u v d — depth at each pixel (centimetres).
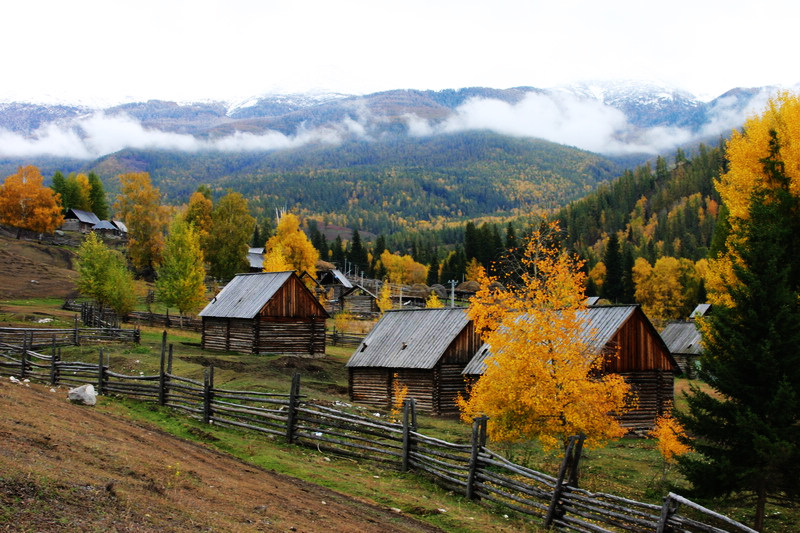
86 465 1262
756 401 2117
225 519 1162
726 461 2077
